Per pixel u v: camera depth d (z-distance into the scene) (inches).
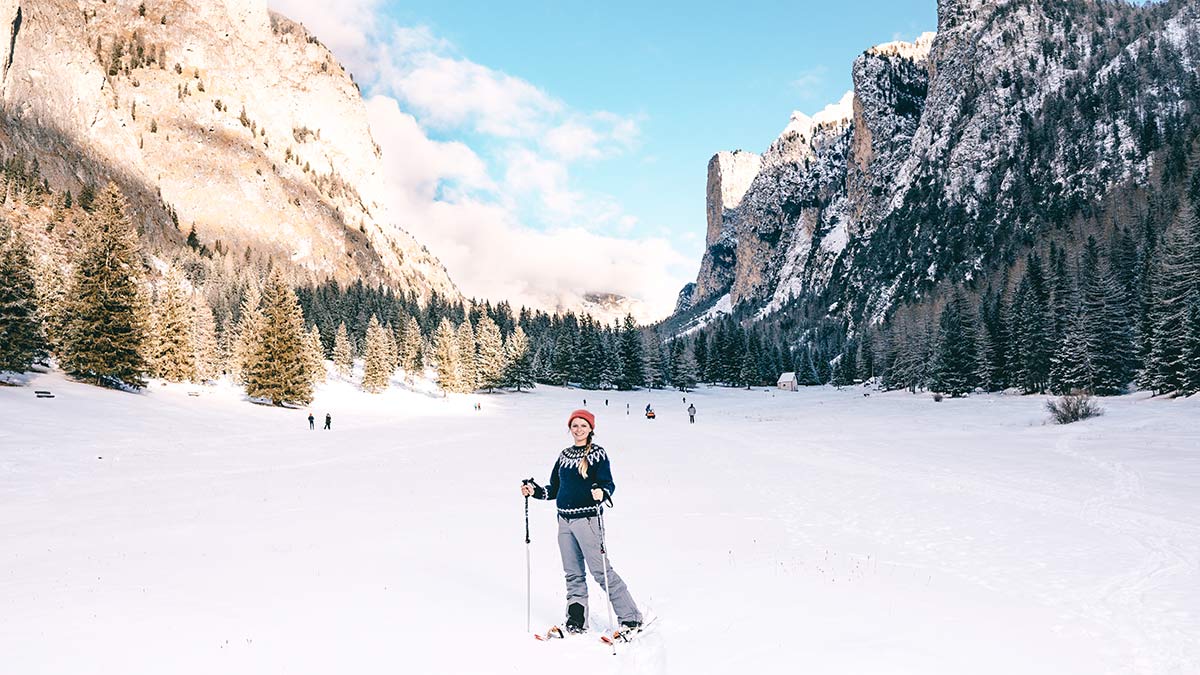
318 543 362.3
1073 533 400.8
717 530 417.4
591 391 4581.7
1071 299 2913.4
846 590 266.4
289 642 184.5
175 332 2600.9
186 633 192.4
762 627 211.6
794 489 635.5
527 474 804.6
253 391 2410.2
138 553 338.0
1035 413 1898.4
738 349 5718.5
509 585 264.7
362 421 2265.0
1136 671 176.2
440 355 3789.4
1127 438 1094.4
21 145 7578.7
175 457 1037.8
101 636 188.9
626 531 410.9
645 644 191.6
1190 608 239.3
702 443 1290.6
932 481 669.3
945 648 192.9
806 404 3472.0
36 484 716.0
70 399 1579.7
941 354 3307.1
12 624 201.9
